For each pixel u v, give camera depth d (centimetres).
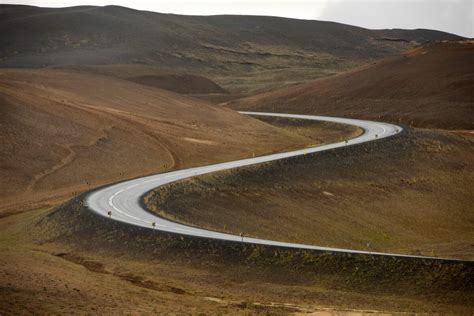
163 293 5434
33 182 11306
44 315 4062
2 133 12900
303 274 6200
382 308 5550
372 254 6391
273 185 10831
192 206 9131
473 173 13925
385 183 12175
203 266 6444
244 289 5947
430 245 9275
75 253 7025
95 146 13462
